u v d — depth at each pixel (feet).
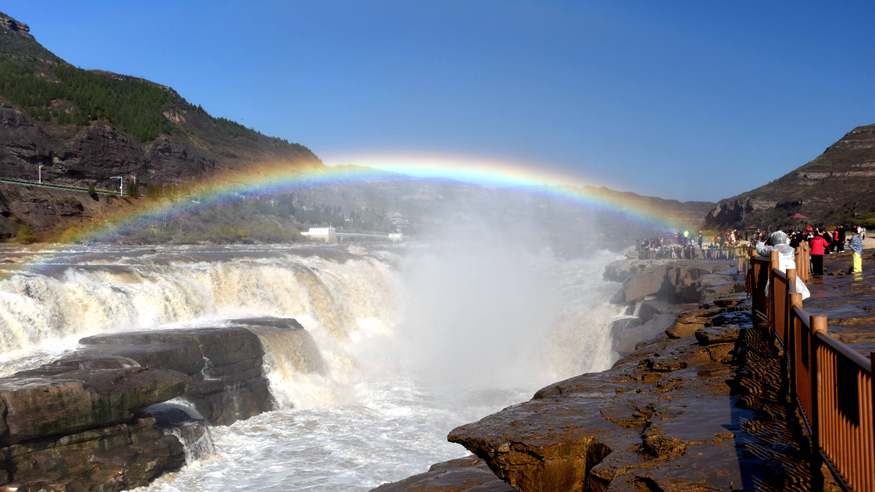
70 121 510.58
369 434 75.31
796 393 19.15
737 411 21.22
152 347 74.08
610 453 19.51
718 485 14.84
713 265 108.27
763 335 30.30
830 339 13.03
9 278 80.89
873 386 10.26
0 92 538.06
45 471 51.85
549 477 21.26
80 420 54.29
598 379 32.42
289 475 61.87
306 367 94.79
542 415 25.27
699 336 33.58
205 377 77.30
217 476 61.46
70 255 146.61
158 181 535.60
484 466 29.40
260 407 82.38
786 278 21.58
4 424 49.55
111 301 88.33
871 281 58.49
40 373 60.70
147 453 58.29
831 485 14.17
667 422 20.59
